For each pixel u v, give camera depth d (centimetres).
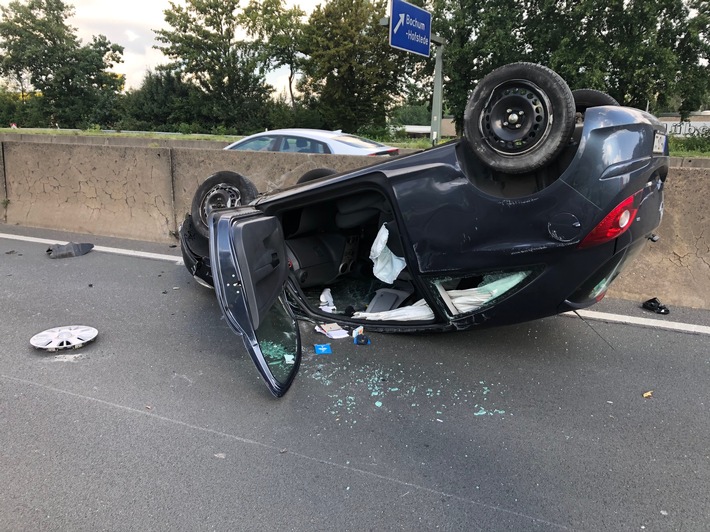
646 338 399
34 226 772
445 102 3169
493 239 321
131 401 300
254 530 207
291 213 443
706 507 223
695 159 1441
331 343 382
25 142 764
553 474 244
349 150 824
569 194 294
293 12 4338
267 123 4491
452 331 363
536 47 2817
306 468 246
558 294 316
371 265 492
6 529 203
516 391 320
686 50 2730
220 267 296
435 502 225
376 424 283
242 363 351
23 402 296
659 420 290
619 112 296
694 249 468
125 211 723
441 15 3025
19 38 5025
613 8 2594
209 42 4409
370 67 3769
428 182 336
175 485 231
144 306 455
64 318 423
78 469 240
